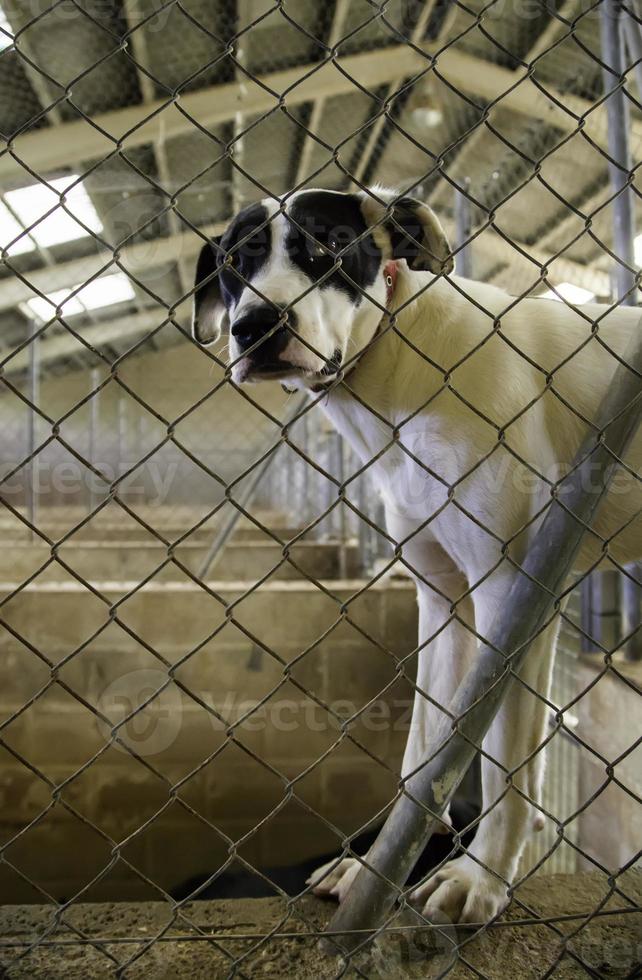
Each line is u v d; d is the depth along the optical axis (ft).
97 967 3.46
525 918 3.93
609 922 3.89
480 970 3.50
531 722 4.32
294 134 14.19
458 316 4.93
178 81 12.78
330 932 3.12
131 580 15.33
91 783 11.69
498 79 12.42
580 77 11.59
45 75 2.37
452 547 4.81
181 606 11.94
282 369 4.18
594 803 7.87
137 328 23.31
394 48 12.96
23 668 11.73
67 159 13.57
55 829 11.67
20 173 10.93
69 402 26.32
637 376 3.37
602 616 8.30
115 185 10.93
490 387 4.71
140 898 11.63
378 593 12.05
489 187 14.97
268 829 11.80
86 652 11.82
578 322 5.19
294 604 12.03
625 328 5.20
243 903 4.09
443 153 2.71
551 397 4.94
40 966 3.46
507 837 4.24
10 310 19.95
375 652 12.00
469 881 4.10
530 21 11.11
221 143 2.47
